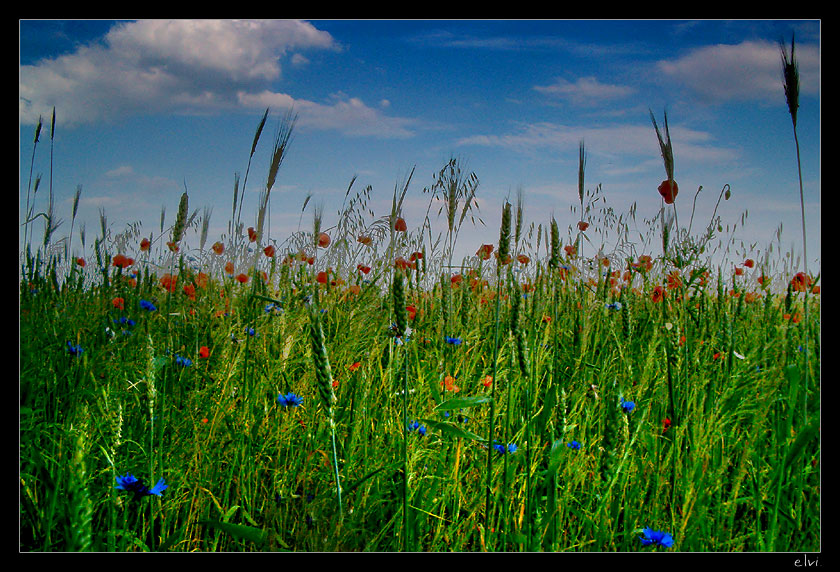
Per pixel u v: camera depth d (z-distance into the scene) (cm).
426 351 152
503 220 103
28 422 110
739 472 105
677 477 109
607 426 99
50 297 160
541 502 108
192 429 118
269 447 121
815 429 101
